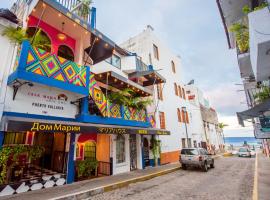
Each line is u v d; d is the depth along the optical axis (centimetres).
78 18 819
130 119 1193
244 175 1158
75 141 883
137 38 1936
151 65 1652
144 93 1435
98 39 978
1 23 712
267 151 2575
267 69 594
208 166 1514
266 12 464
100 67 1233
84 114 858
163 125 1748
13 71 701
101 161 1148
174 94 2153
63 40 956
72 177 840
